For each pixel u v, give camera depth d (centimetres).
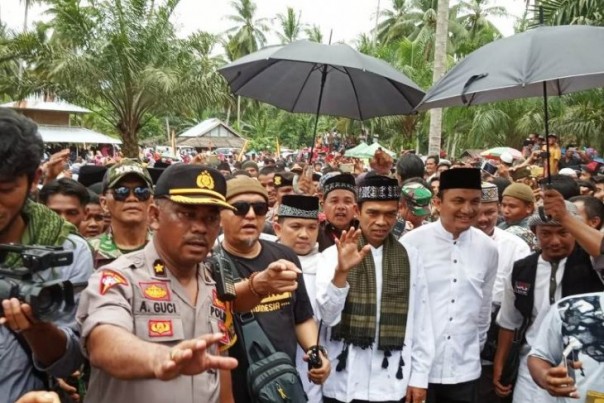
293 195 397
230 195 335
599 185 725
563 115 1723
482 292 419
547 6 1056
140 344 180
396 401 367
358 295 368
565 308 274
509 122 2298
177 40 1847
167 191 219
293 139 4909
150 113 1961
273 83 584
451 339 402
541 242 384
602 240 323
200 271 237
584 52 354
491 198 491
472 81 376
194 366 167
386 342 365
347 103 574
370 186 373
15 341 213
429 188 546
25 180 198
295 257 356
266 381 287
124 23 1748
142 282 217
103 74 1770
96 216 452
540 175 916
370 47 3183
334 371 370
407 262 379
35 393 169
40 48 1819
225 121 5862
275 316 326
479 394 454
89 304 208
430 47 3541
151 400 212
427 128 2719
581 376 262
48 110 2838
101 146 3647
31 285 178
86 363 260
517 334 403
